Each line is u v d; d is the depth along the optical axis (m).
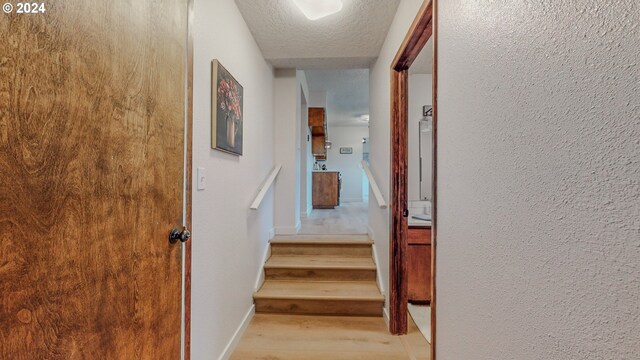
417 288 2.50
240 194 1.99
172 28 1.06
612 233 0.42
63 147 0.61
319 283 2.55
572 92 0.49
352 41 2.38
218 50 1.61
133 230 0.84
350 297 2.29
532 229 0.59
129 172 0.82
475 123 0.83
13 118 0.51
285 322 2.20
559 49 0.52
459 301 0.93
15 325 0.52
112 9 0.75
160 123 0.98
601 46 0.44
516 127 0.64
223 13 1.68
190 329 1.24
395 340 1.96
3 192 0.50
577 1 0.48
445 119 1.05
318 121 5.05
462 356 0.90
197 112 1.34
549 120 0.54
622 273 0.41
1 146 0.50
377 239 2.59
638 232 0.39
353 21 2.08
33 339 0.55
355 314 2.29
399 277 2.03
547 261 0.54
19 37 0.52
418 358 1.73
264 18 2.05
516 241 0.64
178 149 1.11
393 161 2.03
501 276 0.69
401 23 1.82
